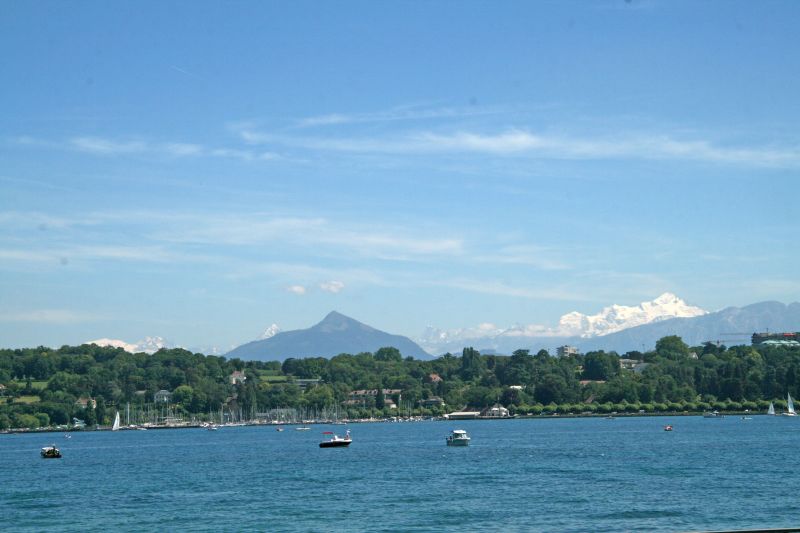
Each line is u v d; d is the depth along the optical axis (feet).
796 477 536.83
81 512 449.89
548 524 383.65
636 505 431.02
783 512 401.08
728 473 569.64
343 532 374.02
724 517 391.24
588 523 384.06
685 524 376.68
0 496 531.91
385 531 374.43
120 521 415.85
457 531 371.76
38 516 439.22
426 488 520.01
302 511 433.07
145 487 570.46
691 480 533.14
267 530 382.22
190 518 419.13
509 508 429.79
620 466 643.86
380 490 514.27
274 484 564.71
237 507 453.58
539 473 601.62
